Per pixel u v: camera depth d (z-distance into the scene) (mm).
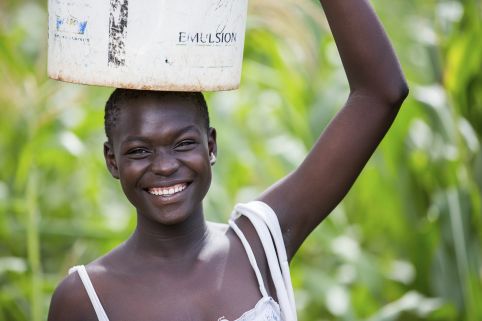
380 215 4785
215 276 2229
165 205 2139
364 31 2283
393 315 3951
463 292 4152
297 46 4258
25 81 3973
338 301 4250
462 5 4266
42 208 5051
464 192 4086
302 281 4340
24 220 4469
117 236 4062
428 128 4457
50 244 4852
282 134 4996
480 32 4164
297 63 4477
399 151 4391
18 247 4605
